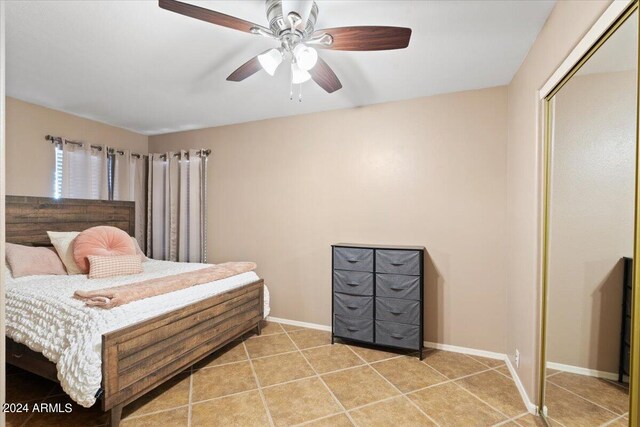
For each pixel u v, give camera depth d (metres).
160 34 2.00
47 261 2.79
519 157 2.36
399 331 2.81
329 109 3.41
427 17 1.84
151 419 1.95
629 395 1.15
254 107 3.34
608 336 1.30
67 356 1.75
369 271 2.91
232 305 2.86
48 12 1.78
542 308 1.92
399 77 2.62
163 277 2.68
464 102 2.89
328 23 1.90
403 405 2.10
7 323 2.07
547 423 1.86
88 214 3.49
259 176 3.78
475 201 2.86
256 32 1.64
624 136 1.18
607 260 1.32
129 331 1.90
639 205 1.09
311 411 2.04
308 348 3.00
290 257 3.62
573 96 1.56
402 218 3.12
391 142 3.16
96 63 2.38
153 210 4.24
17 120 3.07
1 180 0.69
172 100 3.13
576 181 1.55
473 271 2.87
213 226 4.04
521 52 2.19
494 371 2.56
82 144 3.55
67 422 1.90
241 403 2.12
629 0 1.09
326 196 3.45
